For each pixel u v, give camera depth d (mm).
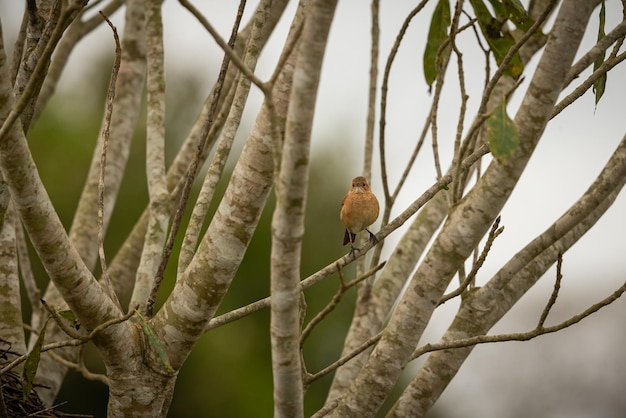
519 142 7805
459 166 8391
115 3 14539
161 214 11203
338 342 23578
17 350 11141
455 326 9602
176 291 8531
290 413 7527
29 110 8578
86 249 13008
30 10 8602
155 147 11656
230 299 23047
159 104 11867
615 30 8711
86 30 14211
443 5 11117
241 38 12664
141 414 8633
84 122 24922
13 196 7531
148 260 10906
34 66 8422
